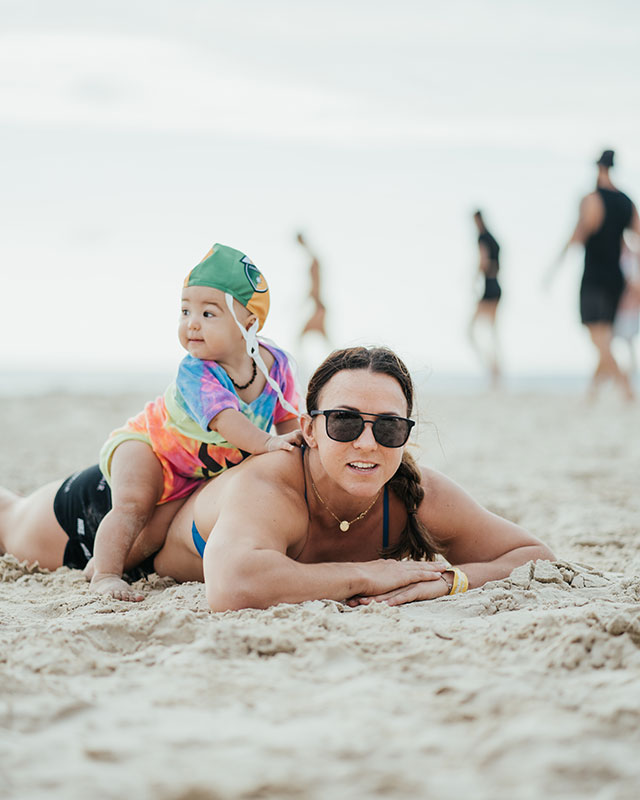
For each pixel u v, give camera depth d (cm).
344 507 333
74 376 2819
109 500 393
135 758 192
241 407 366
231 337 365
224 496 334
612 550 459
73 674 245
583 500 610
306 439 328
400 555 352
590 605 297
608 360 1253
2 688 227
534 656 250
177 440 374
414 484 342
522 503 601
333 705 221
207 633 268
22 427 1065
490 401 1399
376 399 312
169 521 382
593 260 1159
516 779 186
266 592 301
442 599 317
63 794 178
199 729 207
